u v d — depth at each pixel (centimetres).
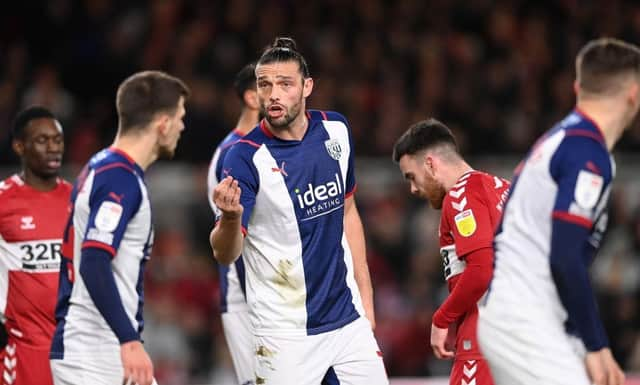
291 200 1877
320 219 1902
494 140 4769
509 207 1641
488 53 5309
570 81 5203
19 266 2170
